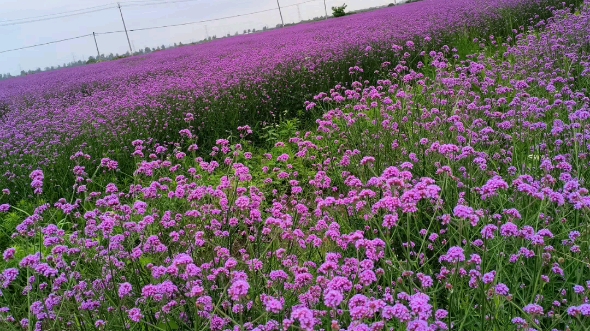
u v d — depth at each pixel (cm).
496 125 506
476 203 340
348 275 268
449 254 242
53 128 909
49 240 323
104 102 1105
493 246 286
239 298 217
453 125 463
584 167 370
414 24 1402
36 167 712
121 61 2481
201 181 533
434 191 262
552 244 320
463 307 261
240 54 1592
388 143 502
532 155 423
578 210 306
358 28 1645
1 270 416
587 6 1112
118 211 381
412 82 816
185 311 293
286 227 329
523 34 1084
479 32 1202
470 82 657
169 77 1350
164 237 395
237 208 372
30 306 274
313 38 1634
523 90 555
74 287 302
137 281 315
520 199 343
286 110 834
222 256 312
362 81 945
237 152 464
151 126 843
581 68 668
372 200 345
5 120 1157
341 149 558
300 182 573
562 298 271
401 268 277
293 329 246
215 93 945
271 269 331
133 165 709
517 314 261
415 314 209
